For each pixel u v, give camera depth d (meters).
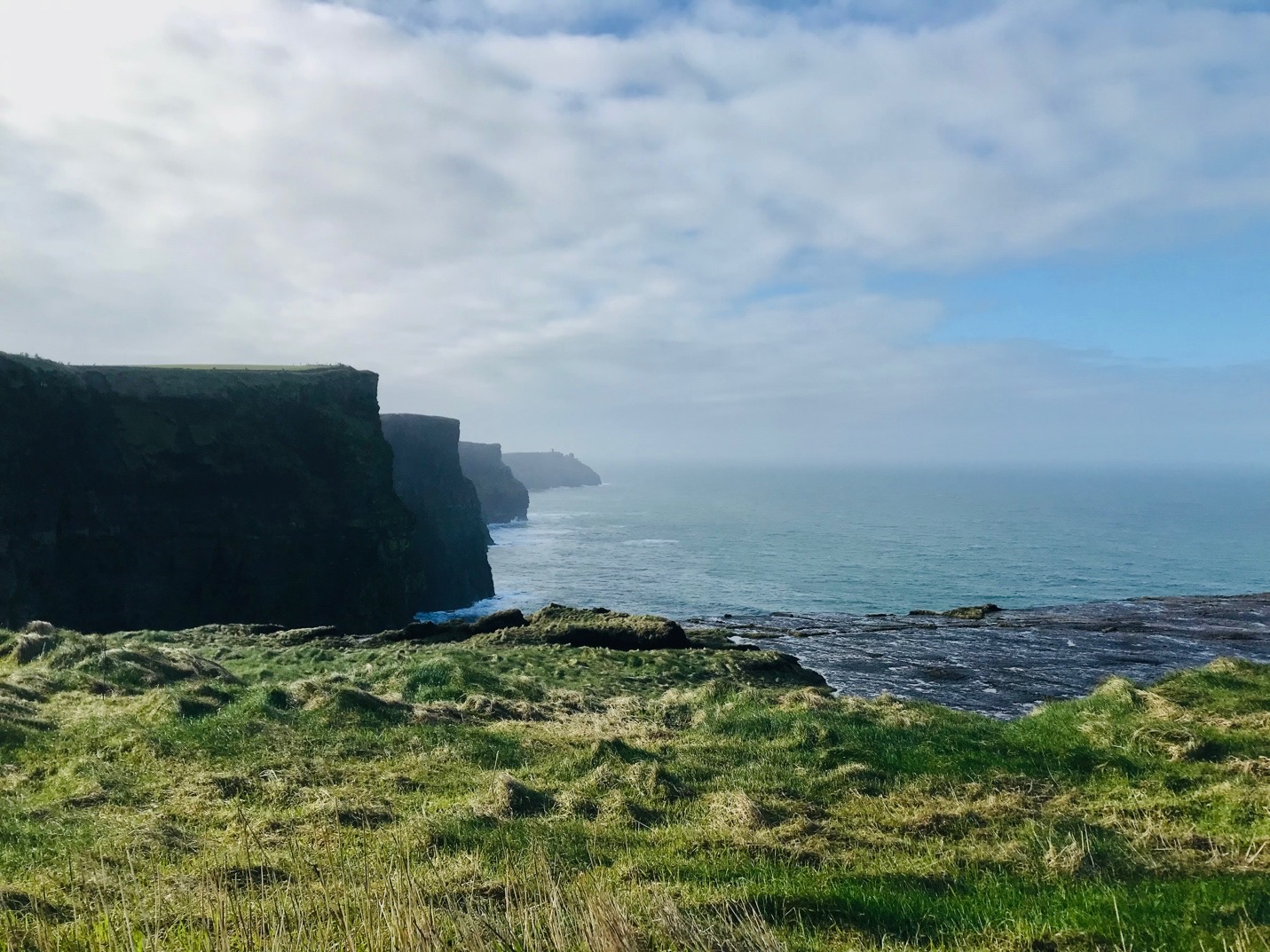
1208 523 180.25
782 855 9.41
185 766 12.55
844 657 46.12
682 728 18.25
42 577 57.19
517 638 38.78
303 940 6.12
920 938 6.84
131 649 21.25
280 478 70.19
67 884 7.93
